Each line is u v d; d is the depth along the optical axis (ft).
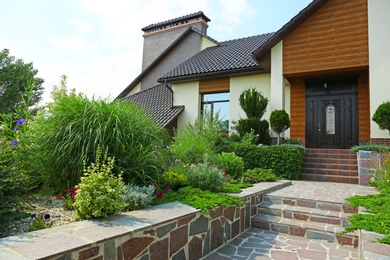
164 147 17.17
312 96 34.60
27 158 12.77
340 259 11.41
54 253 6.30
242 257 11.53
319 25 30.63
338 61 29.27
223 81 40.50
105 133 12.98
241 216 14.83
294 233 14.49
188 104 42.83
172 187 14.85
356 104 32.22
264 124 32.24
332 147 32.99
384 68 26.96
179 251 10.13
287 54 32.04
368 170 23.82
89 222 8.93
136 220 9.27
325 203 15.90
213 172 15.71
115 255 7.67
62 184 12.91
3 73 61.46
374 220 11.80
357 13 28.84
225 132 39.06
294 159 26.27
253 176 23.02
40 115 14.17
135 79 58.95
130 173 13.15
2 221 9.03
